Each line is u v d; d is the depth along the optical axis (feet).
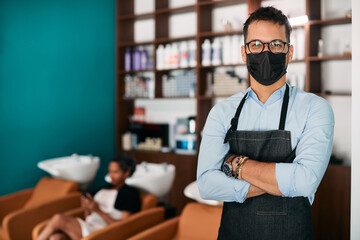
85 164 10.79
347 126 10.19
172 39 12.57
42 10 11.22
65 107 12.16
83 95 12.86
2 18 10.03
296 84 10.28
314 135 2.97
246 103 3.39
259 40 3.06
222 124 3.47
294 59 10.18
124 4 14.03
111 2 13.99
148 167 10.95
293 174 2.84
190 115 13.23
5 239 8.27
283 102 3.19
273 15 3.05
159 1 13.17
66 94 12.17
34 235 7.96
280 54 3.04
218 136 3.44
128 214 8.22
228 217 3.33
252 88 3.41
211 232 6.91
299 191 2.85
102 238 7.06
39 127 11.26
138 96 13.64
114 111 14.37
